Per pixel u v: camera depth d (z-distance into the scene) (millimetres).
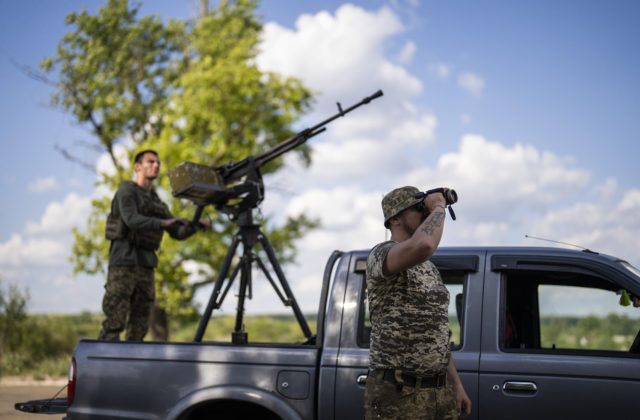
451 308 4000
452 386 3287
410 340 2930
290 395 3871
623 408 3373
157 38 17953
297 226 16047
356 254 4102
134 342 4219
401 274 2988
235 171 5770
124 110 17078
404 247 2852
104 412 4156
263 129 17125
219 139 16359
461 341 3719
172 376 4066
